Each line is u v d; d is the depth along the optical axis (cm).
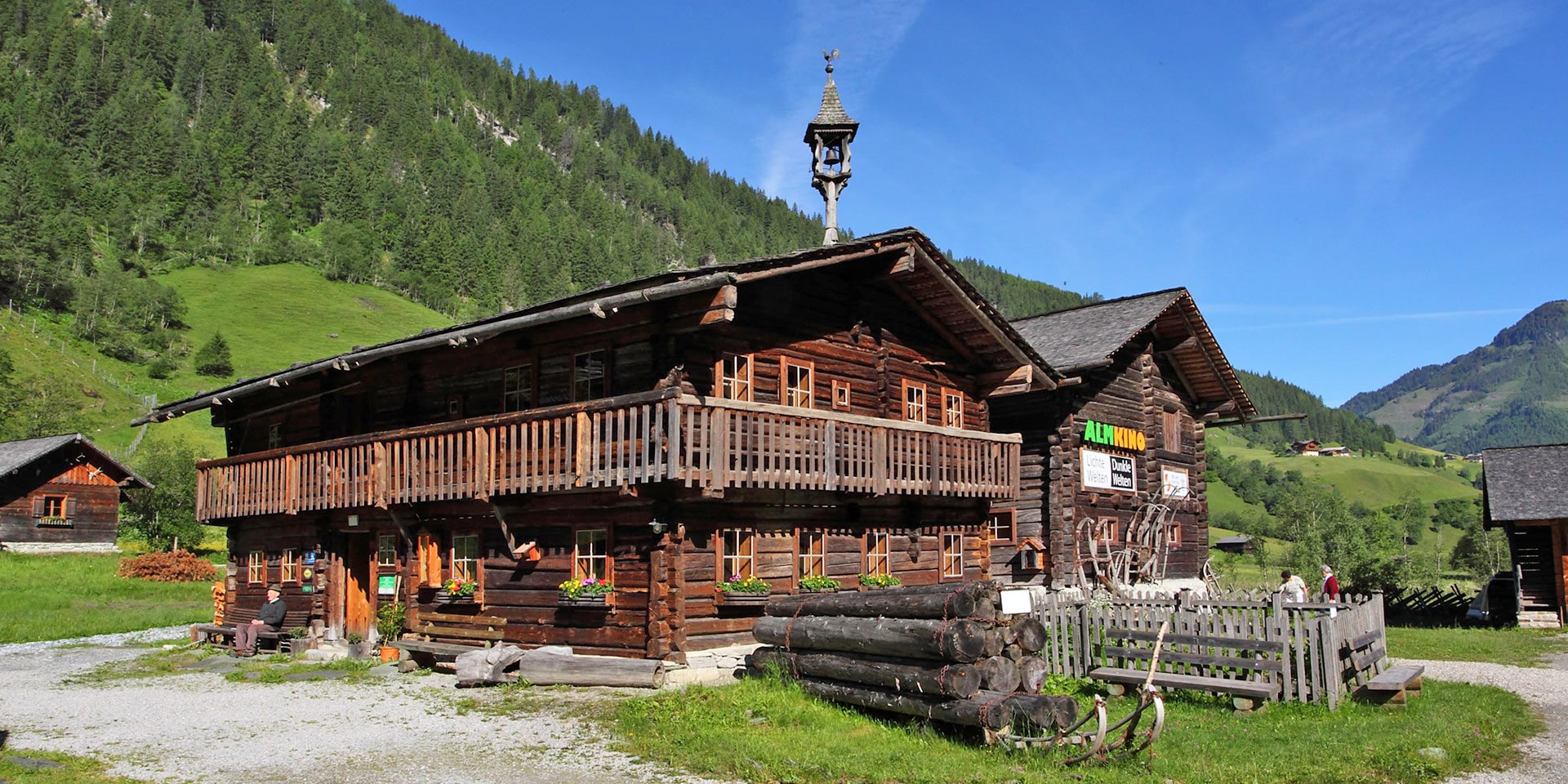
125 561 4541
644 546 1705
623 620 1722
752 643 1789
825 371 2023
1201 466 3488
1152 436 3088
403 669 1941
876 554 2080
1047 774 1045
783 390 1922
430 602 2072
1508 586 3241
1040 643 1285
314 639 2302
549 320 1712
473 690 1683
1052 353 2802
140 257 15600
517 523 1917
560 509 1842
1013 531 2750
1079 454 2773
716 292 1645
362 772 1142
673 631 1664
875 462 1905
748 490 1786
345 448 2138
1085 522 2736
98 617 3172
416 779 1105
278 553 2525
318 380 2483
